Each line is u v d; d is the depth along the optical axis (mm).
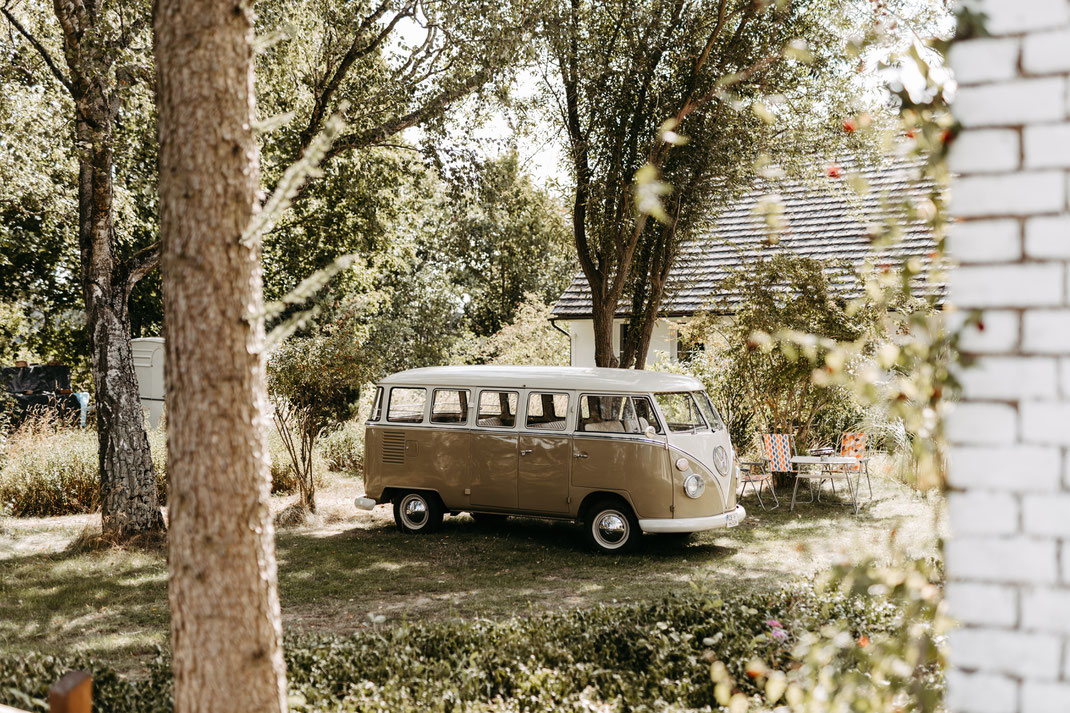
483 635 6121
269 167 14312
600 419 10617
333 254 22594
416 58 11930
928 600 2793
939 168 2635
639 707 4895
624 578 9312
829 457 12695
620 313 16531
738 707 3258
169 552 3006
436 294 39750
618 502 10531
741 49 11992
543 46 12328
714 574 9344
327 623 7910
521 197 13992
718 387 15617
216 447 2934
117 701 4816
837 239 18812
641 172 2713
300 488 13227
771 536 11250
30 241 22891
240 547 2951
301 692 4926
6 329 26688
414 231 25781
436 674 5387
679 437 10430
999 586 2133
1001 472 2125
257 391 3047
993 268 2131
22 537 11922
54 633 7637
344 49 11992
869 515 12305
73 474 14070
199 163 2969
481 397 11398
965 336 2158
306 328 22297
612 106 12508
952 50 2168
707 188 12406
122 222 16781
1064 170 2057
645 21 12242
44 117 13031
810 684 3107
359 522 12930
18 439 14891
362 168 15539
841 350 2916
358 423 18719
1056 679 2074
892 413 2738
